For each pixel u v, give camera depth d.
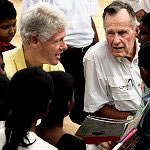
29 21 2.99
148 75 2.77
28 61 3.16
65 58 4.46
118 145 2.62
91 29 4.62
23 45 3.13
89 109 3.56
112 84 3.48
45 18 2.96
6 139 2.12
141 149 2.79
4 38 3.53
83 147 2.43
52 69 3.33
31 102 2.12
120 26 3.29
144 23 3.40
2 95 2.33
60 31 3.03
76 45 4.50
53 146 2.21
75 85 4.18
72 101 2.54
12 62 3.15
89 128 2.75
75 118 3.98
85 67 3.56
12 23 3.51
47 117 2.47
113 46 3.35
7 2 3.46
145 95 2.84
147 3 5.62
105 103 3.55
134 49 3.51
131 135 2.67
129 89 3.51
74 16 4.49
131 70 3.50
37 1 4.41
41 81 2.15
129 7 3.37
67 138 2.42
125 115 3.52
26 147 2.10
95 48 3.52
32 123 2.17
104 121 2.68
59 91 2.44
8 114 2.24
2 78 2.41
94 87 3.54
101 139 2.84
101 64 3.48
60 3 4.43
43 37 2.99
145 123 2.73
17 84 2.15
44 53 3.07
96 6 4.84
